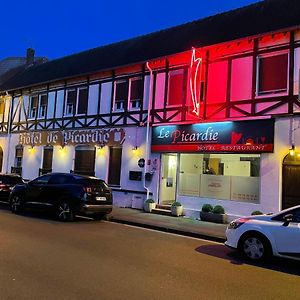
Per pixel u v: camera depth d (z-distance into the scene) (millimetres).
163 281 6367
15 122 24969
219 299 5633
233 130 14461
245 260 8430
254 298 5789
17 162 24516
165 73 17047
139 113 17859
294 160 13000
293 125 13031
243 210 14133
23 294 5375
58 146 21625
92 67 20562
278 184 13227
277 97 13523
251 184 14078
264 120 13695
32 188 14203
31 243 8820
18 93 25031
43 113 23109
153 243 9867
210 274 7035
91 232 10992
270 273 7430
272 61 13844
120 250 8656
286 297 5926
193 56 14969
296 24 13242
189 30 18234
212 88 15328
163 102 16969
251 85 14234
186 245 9906
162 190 16844
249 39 14117
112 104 19109
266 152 13555
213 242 10719
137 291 5750
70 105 21422
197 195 15609
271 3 16125
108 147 19047
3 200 17375
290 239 7918
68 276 6332
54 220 13133
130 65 17844
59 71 23250
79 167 20406
